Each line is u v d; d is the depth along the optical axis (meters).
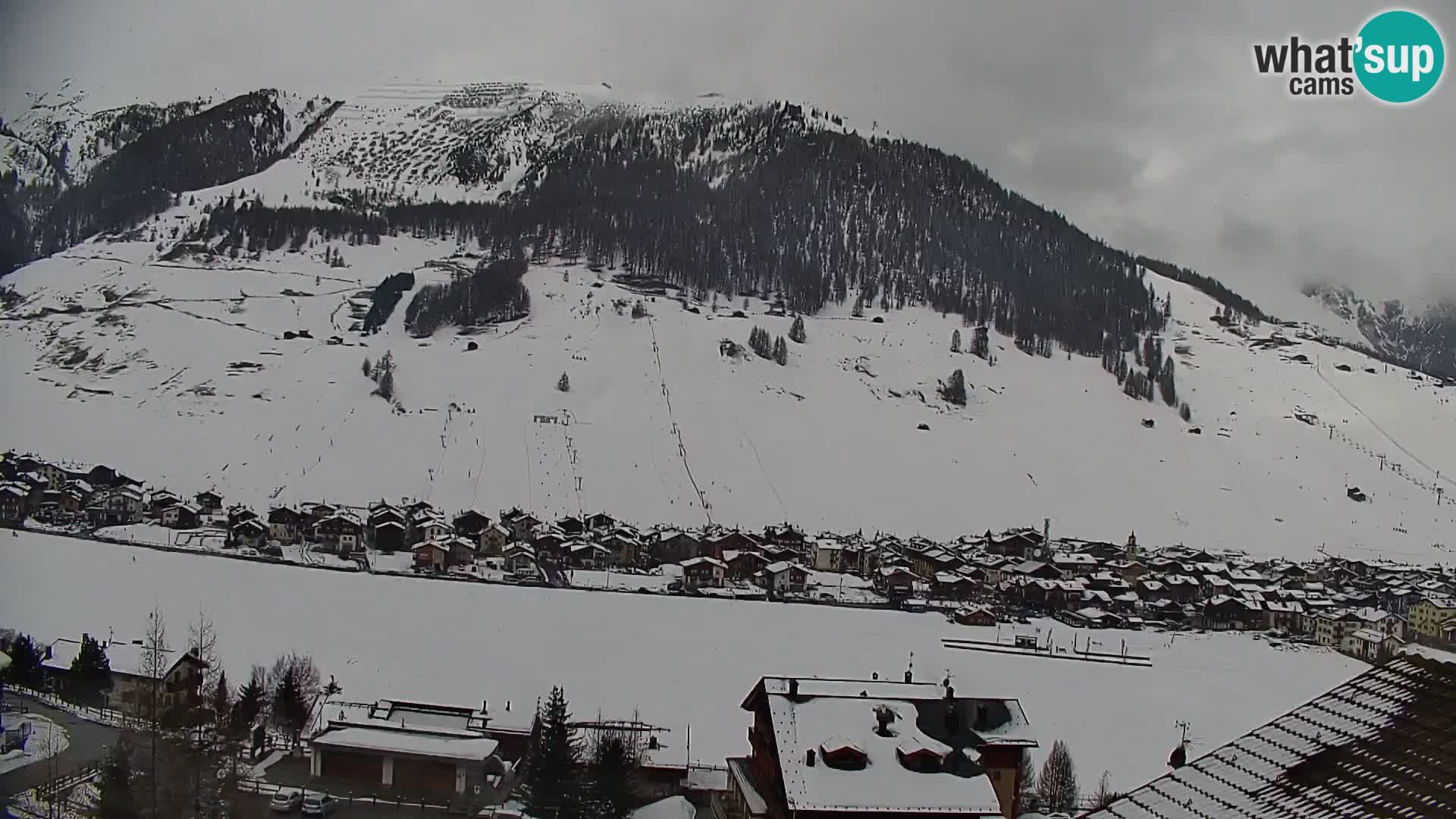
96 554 91.56
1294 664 91.12
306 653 67.94
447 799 44.62
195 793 39.91
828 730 34.34
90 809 38.28
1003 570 118.50
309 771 46.72
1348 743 18.48
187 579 85.94
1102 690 75.31
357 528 110.25
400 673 65.38
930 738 34.69
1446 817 15.91
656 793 46.81
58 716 49.66
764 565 113.88
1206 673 84.06
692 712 61.38
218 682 52.75
